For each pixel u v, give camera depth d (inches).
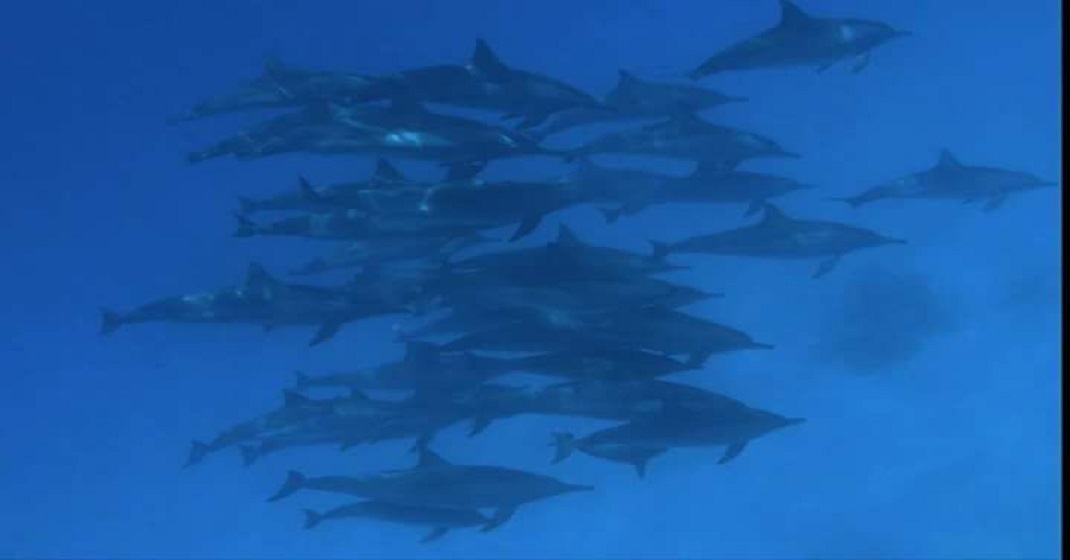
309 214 531.5
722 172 605.0
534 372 509.4
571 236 519.2
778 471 657.0
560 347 509.0
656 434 483.2
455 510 512.4
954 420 671.1
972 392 688.4
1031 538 587.2
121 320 567.8
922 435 664.4
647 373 494.6
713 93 622.5
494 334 515.2
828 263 613.6
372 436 528.4
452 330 565.6
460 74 525.7
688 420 478.6
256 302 542.9
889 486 636.1
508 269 518.6
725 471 663.1
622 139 601.3
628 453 493.4
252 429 558.9
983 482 628.4
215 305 551.5
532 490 500.7
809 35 562.9
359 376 553.9
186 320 557.0
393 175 529.3
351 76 575.8
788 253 587.2
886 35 569.0
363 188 524.7
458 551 642.8
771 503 638.5
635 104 609.3
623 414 489.4
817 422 680.4
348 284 553.6
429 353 533.3
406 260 581.9
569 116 606.9
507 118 533.0
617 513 646.5
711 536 623.2
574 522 644.1
